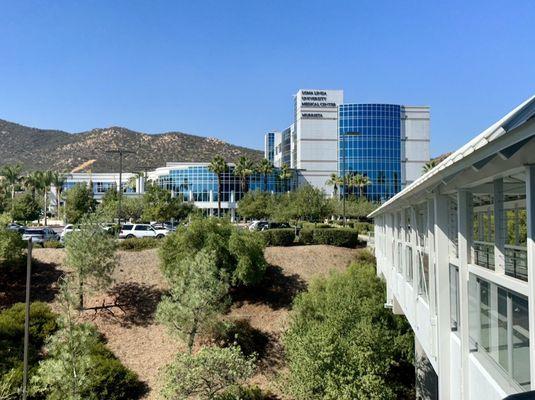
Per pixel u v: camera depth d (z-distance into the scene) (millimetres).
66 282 18297
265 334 23188
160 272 27109
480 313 6547
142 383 18844
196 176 83875
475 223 9102
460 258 6832
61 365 13492
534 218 4473
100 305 23953
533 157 4363
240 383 17328
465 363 6723
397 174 82750
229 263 25875
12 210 58938
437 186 7590
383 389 15328
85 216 24406
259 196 59062
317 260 30578
